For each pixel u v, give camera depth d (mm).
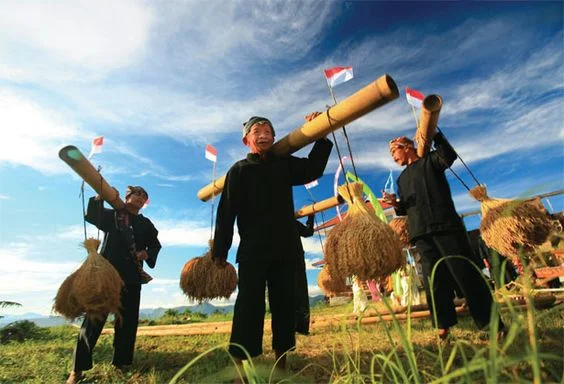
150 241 4398
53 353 4922
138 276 4031
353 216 2629
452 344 3289
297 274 2984
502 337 3182
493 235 2996
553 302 4523
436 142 3480
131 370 3848
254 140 3207
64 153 3311
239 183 3109
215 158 4754
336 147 3057
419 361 2760
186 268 4492
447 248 3434
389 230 2516
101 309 3250
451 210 3549
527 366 1829
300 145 3215
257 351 2744
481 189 3262
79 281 3232
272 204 3045
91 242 3520
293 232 3061
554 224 2939
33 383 3510
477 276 3391
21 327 7605
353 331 4578
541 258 2855
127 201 4324
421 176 3711
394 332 4254
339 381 1765
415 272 5781
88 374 3705
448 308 3514
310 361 3346
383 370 1340
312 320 5793
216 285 4262
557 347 2438
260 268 2895
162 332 7090
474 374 1806
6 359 4660
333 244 2605
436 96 2871
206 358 4148
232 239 3207
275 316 2930
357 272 2426
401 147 4008
